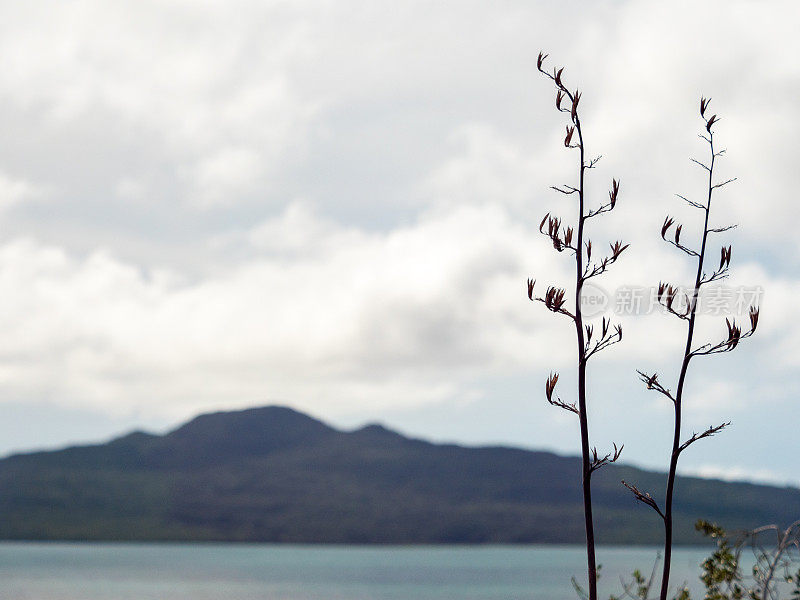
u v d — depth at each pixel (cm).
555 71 867
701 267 830
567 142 859
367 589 15575
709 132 846
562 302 834
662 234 838
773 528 991
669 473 811
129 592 14238
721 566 1034
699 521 1059
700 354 820
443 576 19212
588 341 830
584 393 827
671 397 822
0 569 19525
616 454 805
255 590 15100
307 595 14212
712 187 837
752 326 803
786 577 967
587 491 818
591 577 793
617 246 832
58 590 14362
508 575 19488
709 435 806
